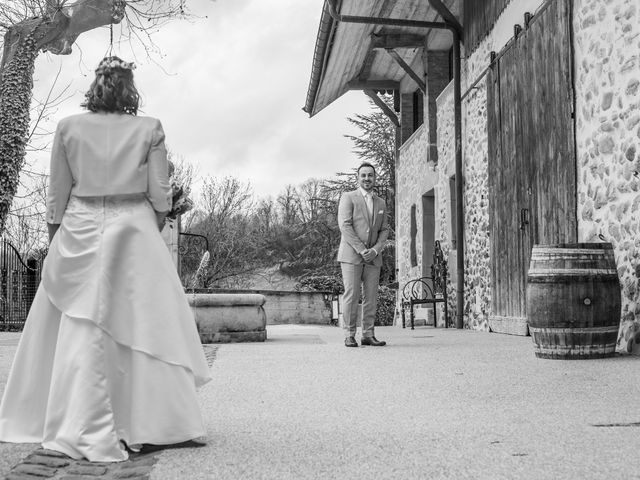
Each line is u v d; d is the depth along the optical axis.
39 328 2.79
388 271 29.58
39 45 14.75
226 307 9.04
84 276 2.74
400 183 18.45
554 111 8.04
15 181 14.47
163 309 2.78
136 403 2.70
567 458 2.50
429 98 14.69
